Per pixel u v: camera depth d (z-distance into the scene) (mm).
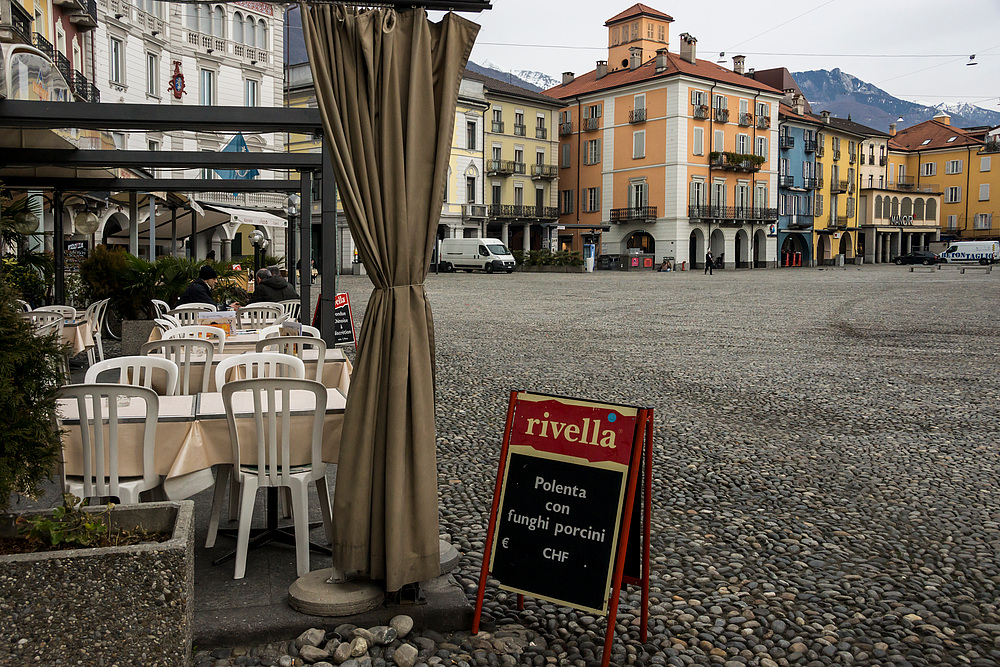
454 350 12344
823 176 67875
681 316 18594
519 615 3469
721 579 3922
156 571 2514
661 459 6070
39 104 6391
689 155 55125
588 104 59625
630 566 3234
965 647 3266
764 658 3162
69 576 2459
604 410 3145
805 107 68125
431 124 3297
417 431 3303
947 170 80000
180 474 3725
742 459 6086
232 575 3785
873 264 71312
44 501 4680
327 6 3188
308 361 6301
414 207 3283
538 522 3211
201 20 31312
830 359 11430
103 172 11305
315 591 3367
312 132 7641
